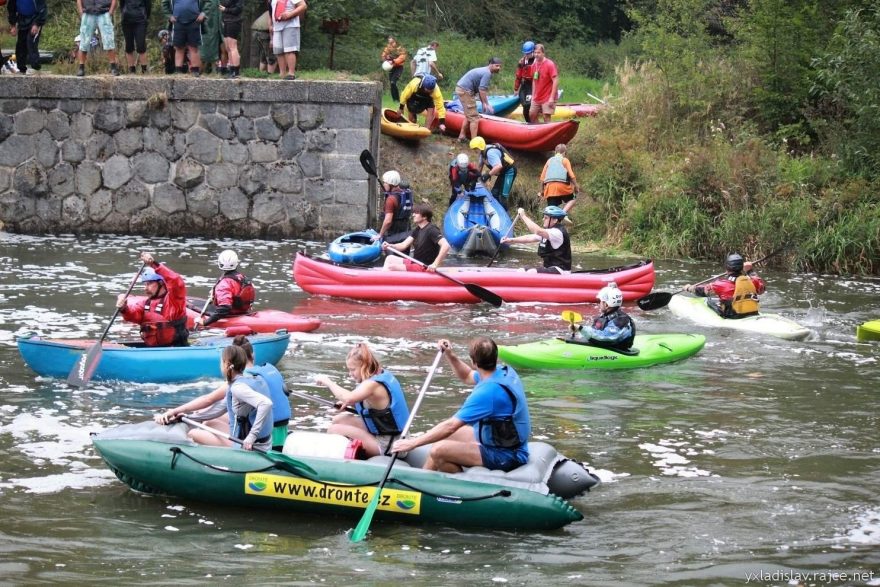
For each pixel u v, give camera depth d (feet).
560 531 39.86
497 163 118.21
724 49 147.23
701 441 51.34
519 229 123.03
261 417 41.50
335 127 115.14
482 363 41.34
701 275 102.73
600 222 123.24
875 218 108.78
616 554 37.78
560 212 89.35
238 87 114.32
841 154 121.80
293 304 83.20
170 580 34.91
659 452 49.57
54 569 35.55
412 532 39.52
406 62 191.62
